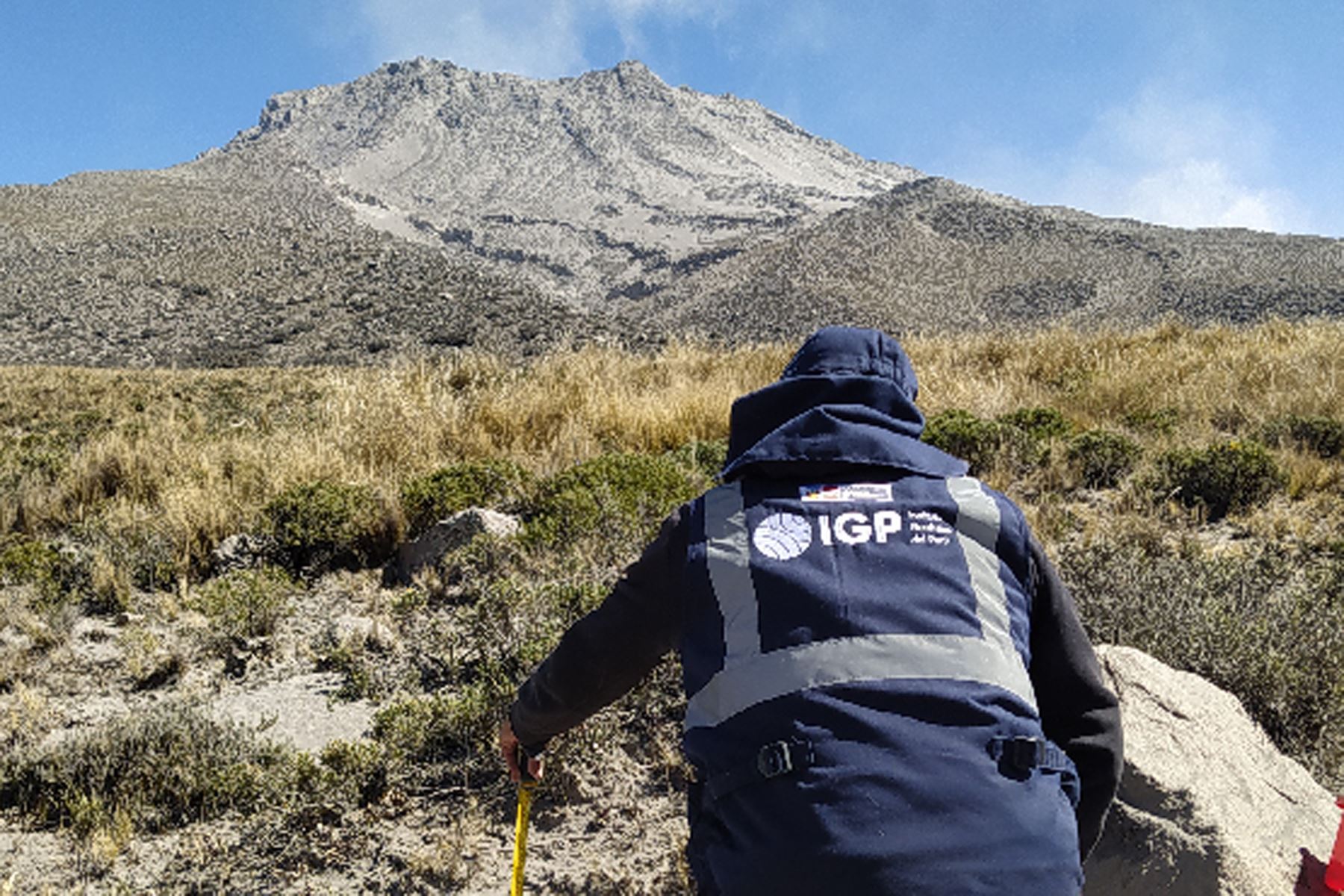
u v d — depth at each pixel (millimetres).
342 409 9188
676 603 1696
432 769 3834
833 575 1534
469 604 5324
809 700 1448
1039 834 1411
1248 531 5844
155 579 6195
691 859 1594
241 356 91562
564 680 1795
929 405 9102
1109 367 10344
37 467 10031
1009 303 172375
